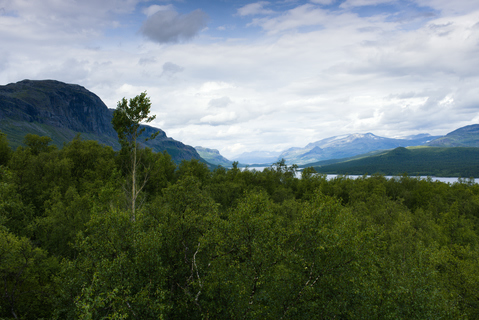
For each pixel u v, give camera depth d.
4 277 25.30
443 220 72.94
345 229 20.88
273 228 21.67
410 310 20.52
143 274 20.25
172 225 24.73
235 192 74.62
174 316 21.30
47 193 53.88
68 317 19.16
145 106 39.19
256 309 19.77
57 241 38.41
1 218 32.69
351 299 20.38
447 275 32.09
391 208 66.75
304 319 20.09
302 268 20.61
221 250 21.77
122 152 40.16
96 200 35.66
